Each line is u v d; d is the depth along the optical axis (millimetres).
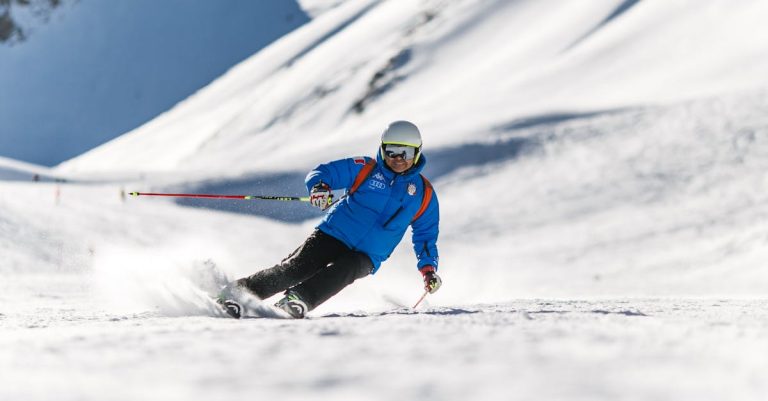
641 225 89500
